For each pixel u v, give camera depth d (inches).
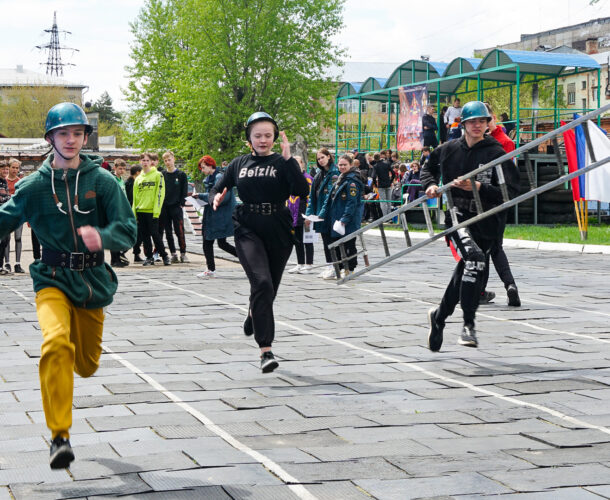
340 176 480.1
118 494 140.4
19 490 142.8
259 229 240.2
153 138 2341.3
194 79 2007.9
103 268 165.3
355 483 144.9
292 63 2021.4
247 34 1972.2
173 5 2357.3
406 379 229.0
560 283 468.4
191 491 141.6
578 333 302.4
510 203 245.4
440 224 1003.3
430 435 174.6
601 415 189.3
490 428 179.6
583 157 727.7
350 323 330.6
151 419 188.7
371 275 521.7
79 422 186.5
